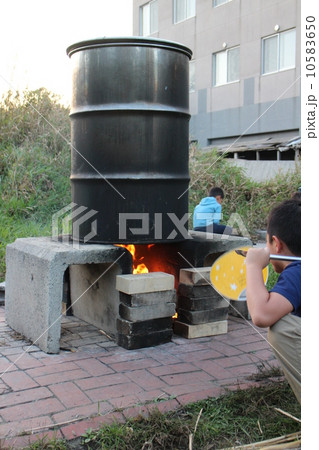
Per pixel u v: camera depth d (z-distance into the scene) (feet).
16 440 7.23
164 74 11.56
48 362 10.55
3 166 27.86
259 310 6.51
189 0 60.03
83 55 11.61
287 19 48.85
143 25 66.95
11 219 23.43
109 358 10.82
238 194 34.06
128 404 8.46
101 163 11.53
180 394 8.86
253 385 9.20
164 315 11.71
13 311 12.89
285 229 6.86
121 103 11.32
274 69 51.13
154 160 11.57
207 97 58.44
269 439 7.30
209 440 7.47
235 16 54.08
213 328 12.52
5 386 9.26
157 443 7.28
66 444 7.25
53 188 26.89
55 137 30.30
